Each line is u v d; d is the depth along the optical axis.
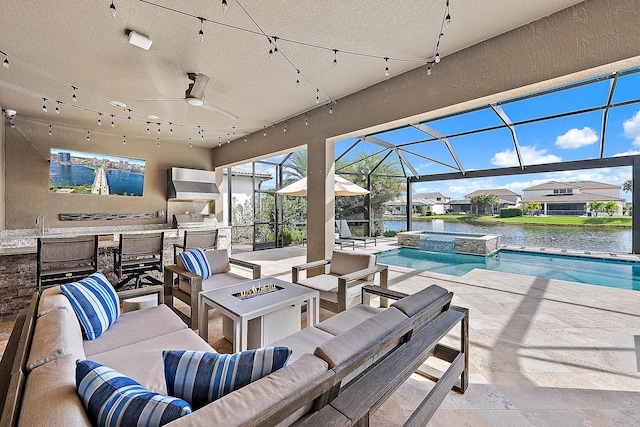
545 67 2.39
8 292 3.47
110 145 5.67
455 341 2.67
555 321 3.09
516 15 2.36
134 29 2.45
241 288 2.79
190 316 3.21
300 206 9.71
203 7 2.19
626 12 2.06
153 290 2.51
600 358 2.37
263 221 8.86
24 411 0.79
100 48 2.73
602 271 5.52
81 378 0.92
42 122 4.91
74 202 5.29
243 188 8.42
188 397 1.03
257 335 2.37
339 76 3.40
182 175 6.34
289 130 4.88
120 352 1.69
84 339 1.82
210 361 1.06
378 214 10.32
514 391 1.97
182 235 5.03
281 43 2.70
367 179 10.20
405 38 2.65
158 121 4.96
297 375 0.96
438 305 1.79
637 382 2.05
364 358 1.15
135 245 3.84
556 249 7.40
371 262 3.37
